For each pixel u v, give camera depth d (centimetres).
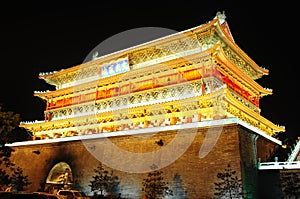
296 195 3338
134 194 3775
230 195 3219
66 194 3438
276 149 4644
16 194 1549
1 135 3797
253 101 5334
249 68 5309
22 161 4912
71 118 5081
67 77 5853
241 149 3388
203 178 3434
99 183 3953
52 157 4650
